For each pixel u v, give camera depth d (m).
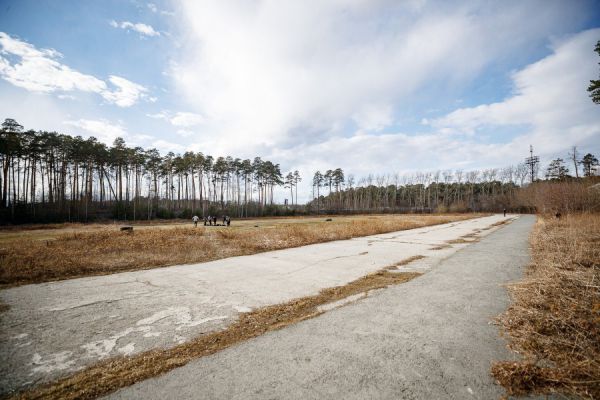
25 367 2.79
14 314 4.30
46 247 9.38
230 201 69.94
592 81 18.38
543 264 6.80
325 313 4.24
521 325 3.54
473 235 16.30
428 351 2.98
